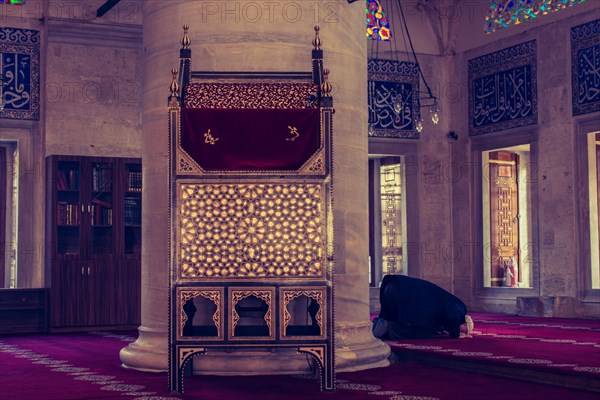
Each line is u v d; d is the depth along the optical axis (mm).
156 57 5352
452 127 13133
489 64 12477
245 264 4328
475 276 12633
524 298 11188
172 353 4246
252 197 4348
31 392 4223
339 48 5289
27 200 10086
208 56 5094
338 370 4945
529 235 12797
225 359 4828
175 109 4375
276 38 5105
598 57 10672
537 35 11602
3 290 9227
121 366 5391
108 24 10383
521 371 4723
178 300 4301
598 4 10703
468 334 7203
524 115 11781
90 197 9633
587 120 10812
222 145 4363
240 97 4582
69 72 10305
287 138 4367
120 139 10484
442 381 4586
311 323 4949
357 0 5508
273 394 4121
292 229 4348
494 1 12430
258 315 4895
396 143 12828
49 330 9328
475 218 12680
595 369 4594
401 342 6629
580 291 10797
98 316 9539
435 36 13242
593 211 10836
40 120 10227
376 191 13164
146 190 5395
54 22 10188
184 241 4328
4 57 10117
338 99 5246
